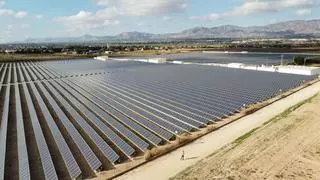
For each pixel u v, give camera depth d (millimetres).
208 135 45125
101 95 76438
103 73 118750
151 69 127125
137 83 92125
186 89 80438
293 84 82562
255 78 95062
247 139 41906
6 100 71688
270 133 43844
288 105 60219
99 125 51469
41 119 56000
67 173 34781
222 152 38031
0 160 37344
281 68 109000
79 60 185000
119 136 46594
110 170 35031
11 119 56156
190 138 43656
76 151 41188
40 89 87125
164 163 36281
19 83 98250
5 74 120625
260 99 66688
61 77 111125
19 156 38844
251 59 164000
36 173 34875
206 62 151250
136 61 167500
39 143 43156
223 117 54438
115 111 60719
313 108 55750
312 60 126125
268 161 35375
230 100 66438
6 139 45594
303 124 47219
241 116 54219
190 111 58875
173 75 106938
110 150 40125
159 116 56250
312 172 32906
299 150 38125
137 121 53594
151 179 32406
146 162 36875
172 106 63062
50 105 67062
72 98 73625
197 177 32094
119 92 79500
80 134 47781
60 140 44344
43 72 126812
